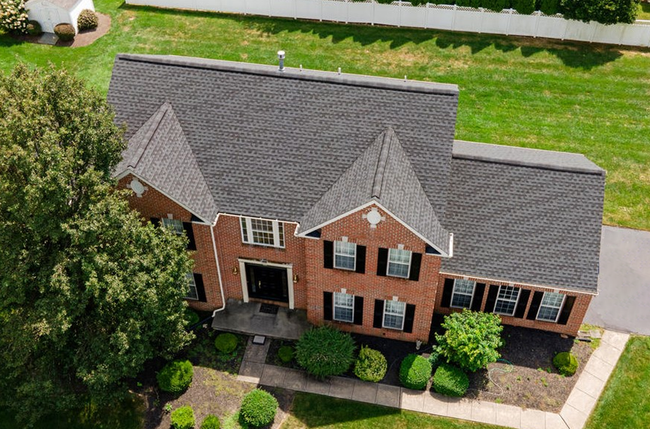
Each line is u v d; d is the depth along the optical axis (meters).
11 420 26.81
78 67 44.53
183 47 46.22
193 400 27.14
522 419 26.52
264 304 30.95
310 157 27.75
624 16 43.69
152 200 26.81
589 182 28.28
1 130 21.38
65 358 26.00
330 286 28.06
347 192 25.84
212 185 27.88
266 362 28.62
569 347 29.17
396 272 26.91
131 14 49.44
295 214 27.11
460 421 26.50
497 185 28.81
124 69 29.45
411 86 27.80
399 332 29.20
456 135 39.34
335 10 47.59
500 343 27.31
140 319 24.89
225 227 28.08
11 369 25.69
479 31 46.69
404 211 24.95
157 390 27.45
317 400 27.23
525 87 42.59
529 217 28.34
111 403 26.11
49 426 26.55
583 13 44.00
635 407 26.89
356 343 29.48
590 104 41.47
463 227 28.56
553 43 45.81
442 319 30.36
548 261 27.91
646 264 32.78
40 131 22.27
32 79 22.94
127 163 25.56
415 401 27.17
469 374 28.11
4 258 22.39
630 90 42.38
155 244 24.78
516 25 45.94
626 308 30.84
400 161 26.86
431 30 47.03
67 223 22.31
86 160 23.39
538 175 28.66
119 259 24.38
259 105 28.41
